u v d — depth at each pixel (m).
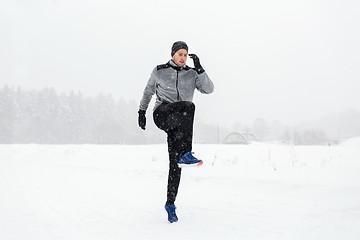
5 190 4.75
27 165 8.24
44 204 3.79
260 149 11.45
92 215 3.27
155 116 2.97
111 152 10.70
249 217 3.04
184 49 2.89
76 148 14.02
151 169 6.09
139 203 3.83
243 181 4.54
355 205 3.15
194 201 3.79
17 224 2.95
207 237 2.51
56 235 2.62
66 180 5.70
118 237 2.55
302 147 13.27
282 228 2.69
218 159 7.57
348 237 2.44
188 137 2.74
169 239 2.49
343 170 4.74
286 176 4.52
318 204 3.32
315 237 2.46
